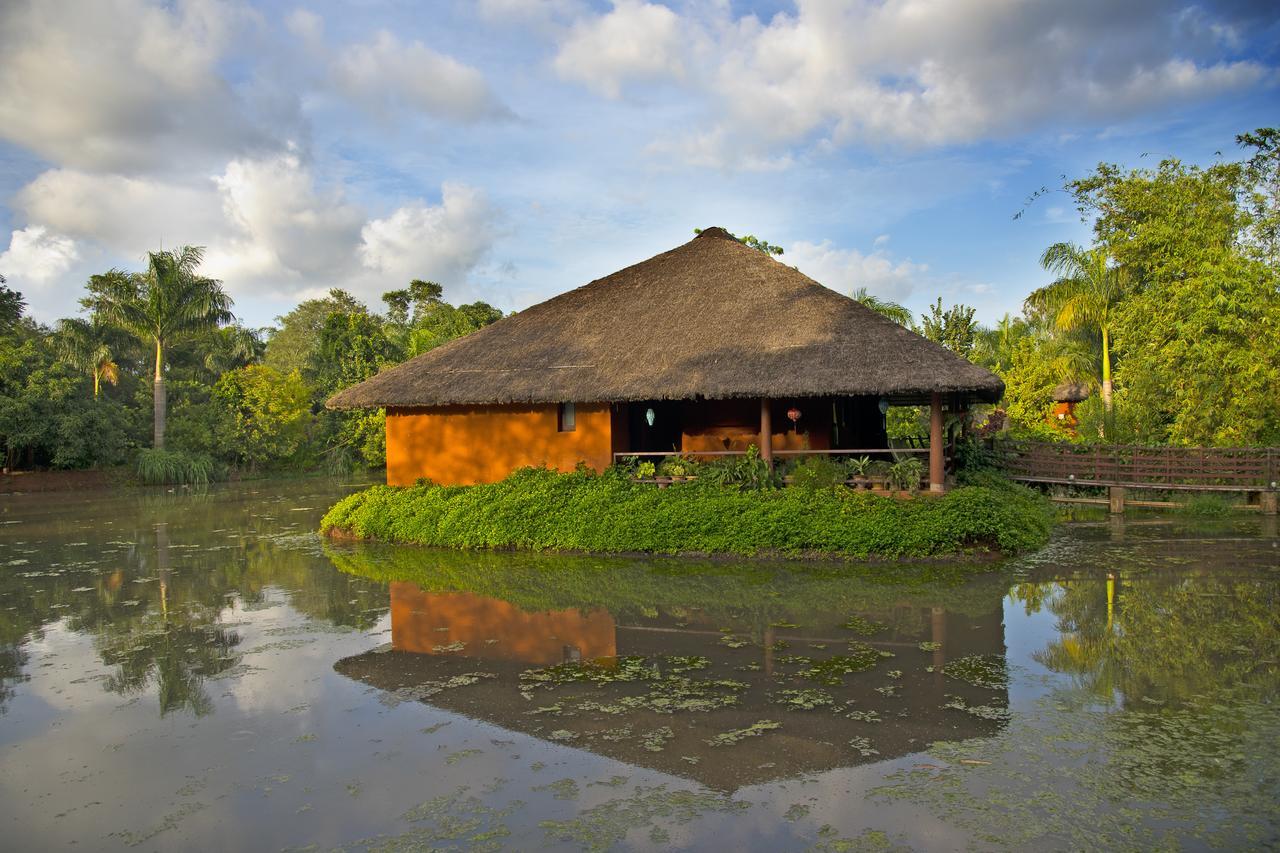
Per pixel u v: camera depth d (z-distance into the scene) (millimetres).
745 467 13727
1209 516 15672
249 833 4508
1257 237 17375
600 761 5316
